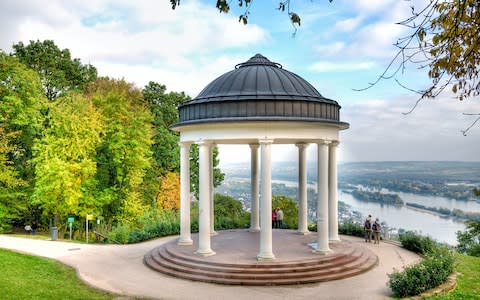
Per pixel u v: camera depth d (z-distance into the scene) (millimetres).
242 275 23328
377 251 31703
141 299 20359
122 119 54375
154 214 50938
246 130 25797
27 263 26922
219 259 25547
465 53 9445
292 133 25969
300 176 35781
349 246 29469
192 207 58531
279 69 29922
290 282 22875
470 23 9281
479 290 21375
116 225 52344
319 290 21828
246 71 28812
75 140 46281
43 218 51469
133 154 50438
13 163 49219
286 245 29766
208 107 26672
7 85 48125
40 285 21469
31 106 48750
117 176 51406
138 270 26453
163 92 68750
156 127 63719
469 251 38812
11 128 49688
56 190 43344
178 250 28125
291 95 26609
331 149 31203
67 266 27406
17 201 48188
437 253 26406
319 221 26969
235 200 63188
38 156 46562
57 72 59875
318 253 26703
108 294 21109
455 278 23312
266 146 25609
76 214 47969
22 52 59688
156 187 60688
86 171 45156
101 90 60031
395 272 21906
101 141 49312
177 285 22938
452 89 9750
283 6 9961
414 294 20688
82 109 49531
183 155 30156
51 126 48625
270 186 25516
